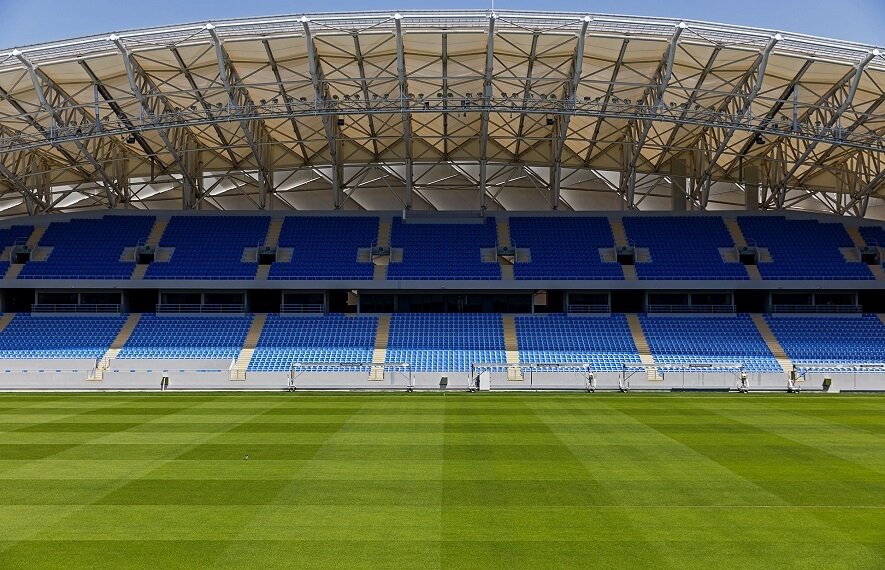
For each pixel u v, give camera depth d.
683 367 41.59
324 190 57.06
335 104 41.28
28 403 33.09
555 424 26.03
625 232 55.59
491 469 18.30
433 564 11.70
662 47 39.88
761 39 37.62
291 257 53.31
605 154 52.88
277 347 47.62
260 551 12.27
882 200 57.28
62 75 41.81
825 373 40.75
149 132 49.06
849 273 51.19
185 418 27.69
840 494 15.95
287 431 24.41
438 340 48.62
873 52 37.03
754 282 50.56
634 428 25.11
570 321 50.81
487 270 52.19
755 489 16.36
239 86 39.78
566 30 38.72
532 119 48.69
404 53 41.56
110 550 12.33
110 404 32.59
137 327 49.66
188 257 53.03
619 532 13.27
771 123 45.44
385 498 15.52
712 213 56.56
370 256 53.53
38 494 15.90
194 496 15.70
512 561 11.83
